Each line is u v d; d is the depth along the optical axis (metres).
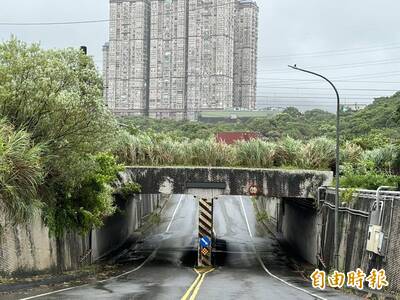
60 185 20.05
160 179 28.48
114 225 34.47
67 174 18.70
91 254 26.92
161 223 47.56
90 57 19.02
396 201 16.02
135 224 44.53
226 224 47.84
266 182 27.89
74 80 17.73
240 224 48.09
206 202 29.72
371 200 18.62
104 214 24.16
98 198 22.14
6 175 14.93
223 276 24.06
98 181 21.95
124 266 27.66
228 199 62.06
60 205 20.53
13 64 16.86
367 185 22.27
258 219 50.47
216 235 42.50
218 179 28.17
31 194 16.23
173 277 22.94
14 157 15.16
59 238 20.81
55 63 17.36
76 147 18.17
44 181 17.75
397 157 26.33
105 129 18.67
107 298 14.48
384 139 38.94
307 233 31.77
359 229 19.41
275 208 48.06
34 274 18.11
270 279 23.09
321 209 26.83
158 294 15.81
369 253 17.62
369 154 28.06
